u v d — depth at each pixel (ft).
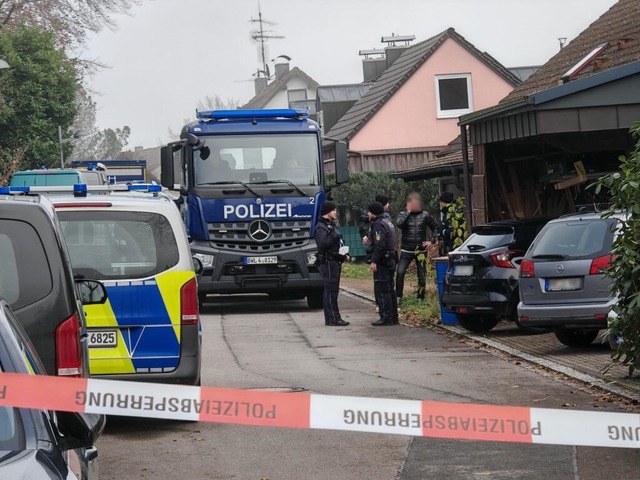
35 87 154.92
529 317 45.24
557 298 44.65
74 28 170.71
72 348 23.08
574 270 44.32
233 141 69.41
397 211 134.62
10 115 153.38
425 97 153.17
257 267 69.15
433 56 153.38
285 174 69.67
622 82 53.57
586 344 48.47
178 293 32.89
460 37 153.17
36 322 22.93
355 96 189.26
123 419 34.12
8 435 13.91
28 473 12.68
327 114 187.21
